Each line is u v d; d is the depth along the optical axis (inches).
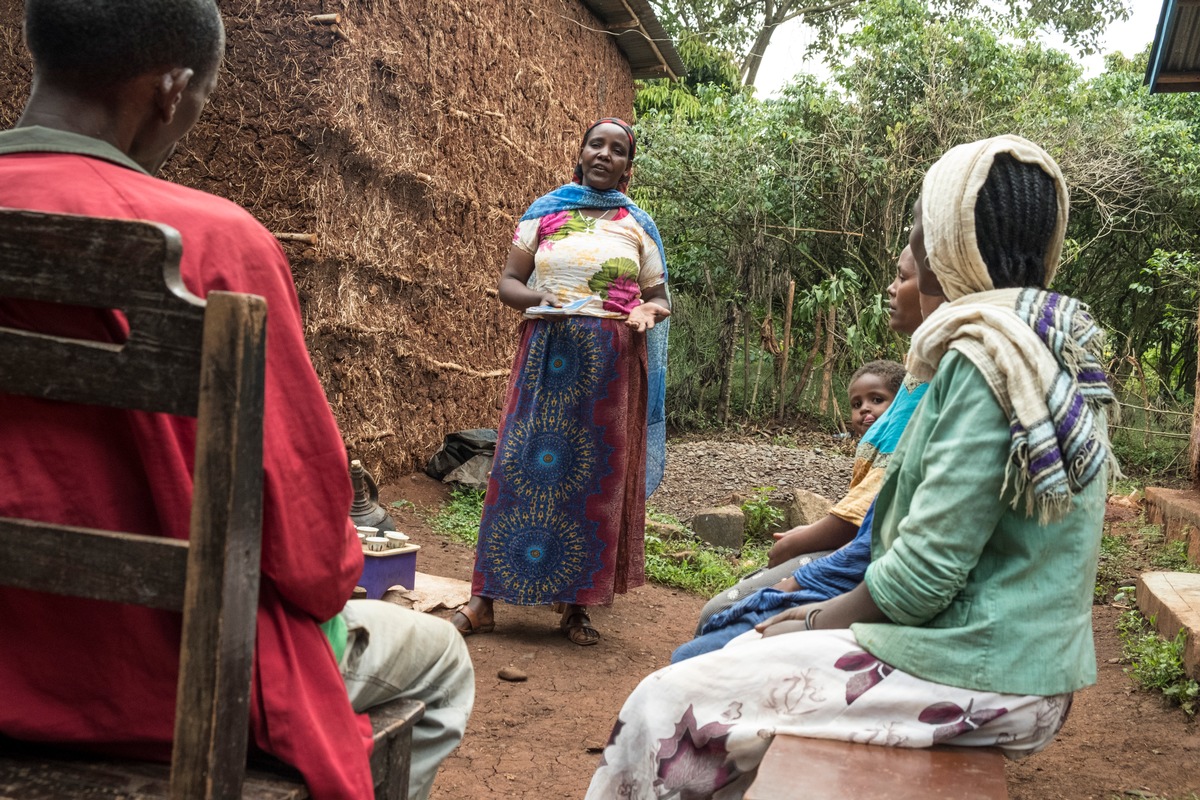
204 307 44.4
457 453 276.5
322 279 219.3
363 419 244.4
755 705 73.4
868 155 475.5
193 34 57.0
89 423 51.0
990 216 74.4
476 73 285.3
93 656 52.0
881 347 466.9
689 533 268.1
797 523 288.5
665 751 73.7
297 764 53.7
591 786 76.9
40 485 49.9
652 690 74.9
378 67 230.1
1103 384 72.3
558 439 164.2
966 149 75.9
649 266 173.2
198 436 44.8
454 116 272.2
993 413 68.5
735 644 81.9
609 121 169.9
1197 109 543.8
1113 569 240.2
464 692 77.1
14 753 53.7
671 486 323.6
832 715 71.7
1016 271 75.3
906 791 62.6
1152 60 292.2
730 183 484.4
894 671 71.2
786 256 491.5
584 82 385.7
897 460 77.4
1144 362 491.8
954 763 67.4
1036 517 69.5
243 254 53.8
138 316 45.1
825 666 72.7
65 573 46.6
